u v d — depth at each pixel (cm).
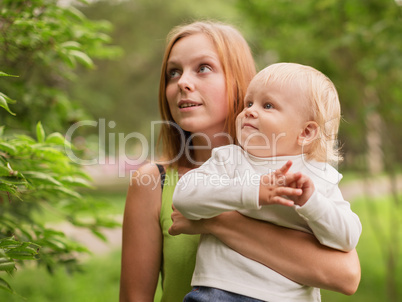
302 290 161
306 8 552
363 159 655
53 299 668
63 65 302
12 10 229
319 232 151
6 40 223
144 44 1769
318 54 573
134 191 199
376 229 741
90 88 1691
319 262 156
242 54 197
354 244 155
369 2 475
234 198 149
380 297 684
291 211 161
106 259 866
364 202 1419
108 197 1368
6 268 142
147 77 1897
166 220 192
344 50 582
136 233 196
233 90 191
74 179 209
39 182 198
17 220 229
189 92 185
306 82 164
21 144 198
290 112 161
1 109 268
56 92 308
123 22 1741
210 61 187
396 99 566
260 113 162
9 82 272
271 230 161
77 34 256
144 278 194
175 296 187
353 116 599
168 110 206
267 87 163
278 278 157
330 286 157
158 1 1711
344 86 583
